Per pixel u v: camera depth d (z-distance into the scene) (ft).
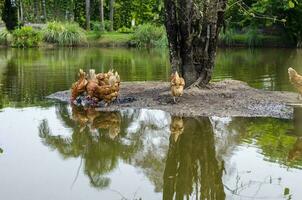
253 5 117.91
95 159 26.13
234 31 132.16
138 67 76.18
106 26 161.38
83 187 21.81
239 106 38.42
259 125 32.96
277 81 57.06
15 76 63.98
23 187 21.68
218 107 38.11
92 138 30.50
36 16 173.99
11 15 143.74
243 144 28.63
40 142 29.35
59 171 23.98
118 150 27.91
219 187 21.86
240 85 48.42
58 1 168.76
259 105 38.70
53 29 134.41
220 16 43.47
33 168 24.32
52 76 63.77
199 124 33.45
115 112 37.83
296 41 129.80
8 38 132.36
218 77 61.52
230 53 108.88
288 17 125.18
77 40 134.10
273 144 28.48
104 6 174.81
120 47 134.10
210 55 44.21
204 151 27.40
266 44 131.34
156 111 37.55
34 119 35.70
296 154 26.58
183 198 20.79
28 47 130.31
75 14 170.81
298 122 33.76
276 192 21.18
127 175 23.59
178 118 35.19
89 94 40.27
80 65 79.71
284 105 38.75
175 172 24.04
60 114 37.42
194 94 42.01
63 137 30.63
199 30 43.60
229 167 24.52
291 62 84.23
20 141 29.50
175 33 43.42
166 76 63.05
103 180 22.79
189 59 43.88
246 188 21.74
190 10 42.86
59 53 109.81
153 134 31.32
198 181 22.75
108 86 39.65
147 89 46.62
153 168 24.54
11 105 41.37
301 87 38.93
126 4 165.68
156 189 21.72
